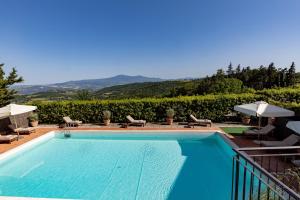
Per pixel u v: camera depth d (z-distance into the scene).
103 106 19.20
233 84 34.59
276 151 10.27
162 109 19.14
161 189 8.30
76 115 19.27
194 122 17.75
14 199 6.36
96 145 14.14
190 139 15.57
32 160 11.59
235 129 15.96
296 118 12.44
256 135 13.55
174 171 9.98
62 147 13.80
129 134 15.89
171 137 15.69
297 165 8.05
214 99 18.62
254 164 3.21
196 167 10.42
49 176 9.55
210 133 15.50
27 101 19.89
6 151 11.49
